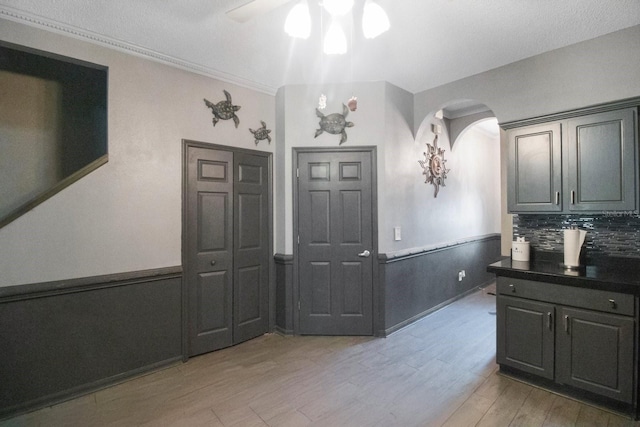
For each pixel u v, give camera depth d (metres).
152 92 2.71
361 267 3.38
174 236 2.82
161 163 2.75
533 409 2.13
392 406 2.18
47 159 2.55
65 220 2.33
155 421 2.05
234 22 2.29
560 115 2.61
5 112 2.40
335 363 2.79
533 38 2.52
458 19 2.27
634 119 2.28
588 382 2.14
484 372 2.62
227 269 3.16
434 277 4.15
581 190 2.49
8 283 2.13
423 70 3.10
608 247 2.58
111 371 2.49
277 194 3.51
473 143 5.29
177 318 2.83
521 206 2.81
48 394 2.24
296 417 2.07
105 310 2.48
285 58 2.83
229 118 3.17
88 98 2.69
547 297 2.33
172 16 2.21
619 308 2.04
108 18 2.22
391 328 3.43
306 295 3.41
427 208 4.07
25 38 2.19
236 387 2.43
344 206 3.39
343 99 3.37
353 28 2.36
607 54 2.44
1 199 2.39
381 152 3.35
